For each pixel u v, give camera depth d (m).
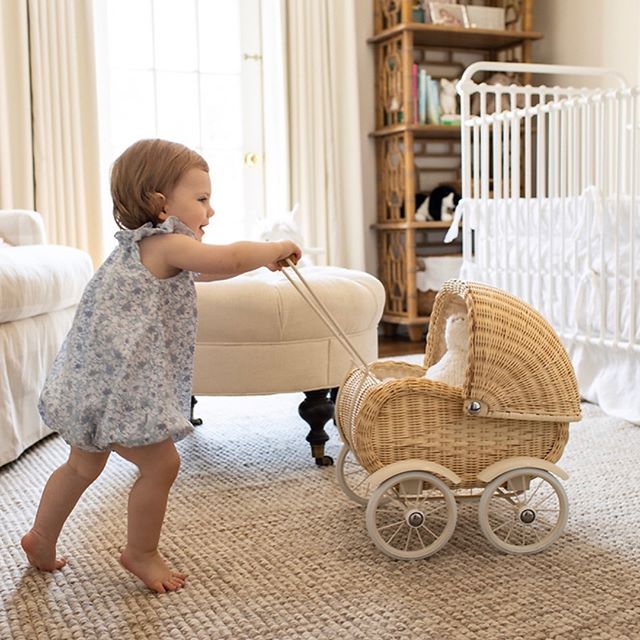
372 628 1.23
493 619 1.25
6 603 1.34
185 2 4.06
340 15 4.12
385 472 1.48
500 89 3.13
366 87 4.35
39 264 2.27
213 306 2.03
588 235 2.65
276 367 2.05
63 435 1.34
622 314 2.56
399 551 1.49
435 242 4.47
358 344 2.18
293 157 4.11
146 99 4.03
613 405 2.55
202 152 4.16
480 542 1.56
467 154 3.16
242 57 4.19
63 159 3.58
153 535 1.38
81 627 1.25
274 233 3.04
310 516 1.71
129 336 1.32
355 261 4.22
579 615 1.26
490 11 4.21
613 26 3.91
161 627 1.25
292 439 2.34
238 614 1.29
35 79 3.48
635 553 1.49
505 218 2.98
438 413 1.51
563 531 1.59
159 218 1.41
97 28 3.86
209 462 2.12
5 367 2.08
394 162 4.22
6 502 1.83
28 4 3.46
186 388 1.43
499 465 1.52
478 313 1.50
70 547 1.57
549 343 1.55
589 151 2.66
